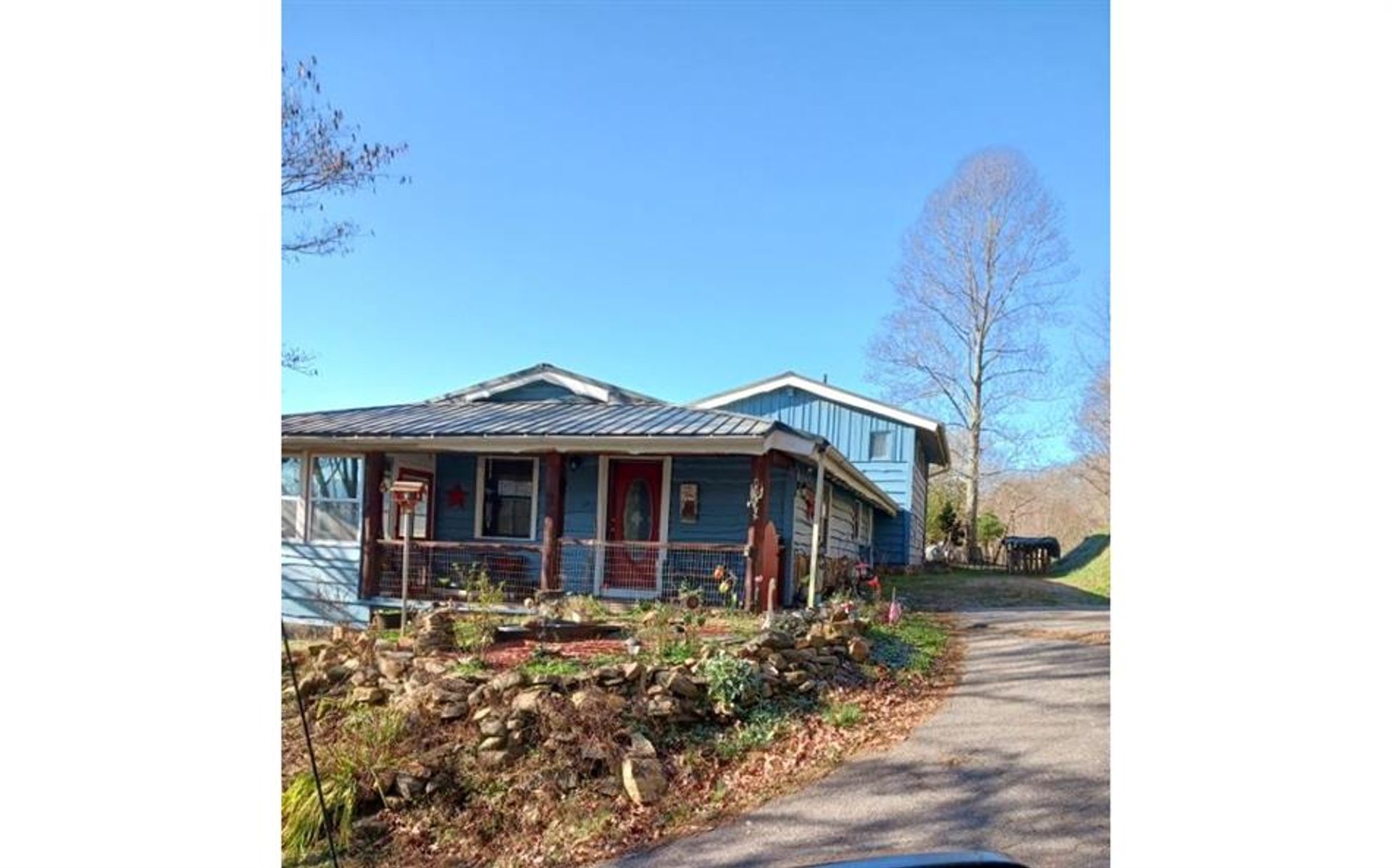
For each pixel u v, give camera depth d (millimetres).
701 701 5438
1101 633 9070
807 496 12133
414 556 11328
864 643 7172
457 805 4383
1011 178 28250
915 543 20984
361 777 4398
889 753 4977
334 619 10602
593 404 12609
